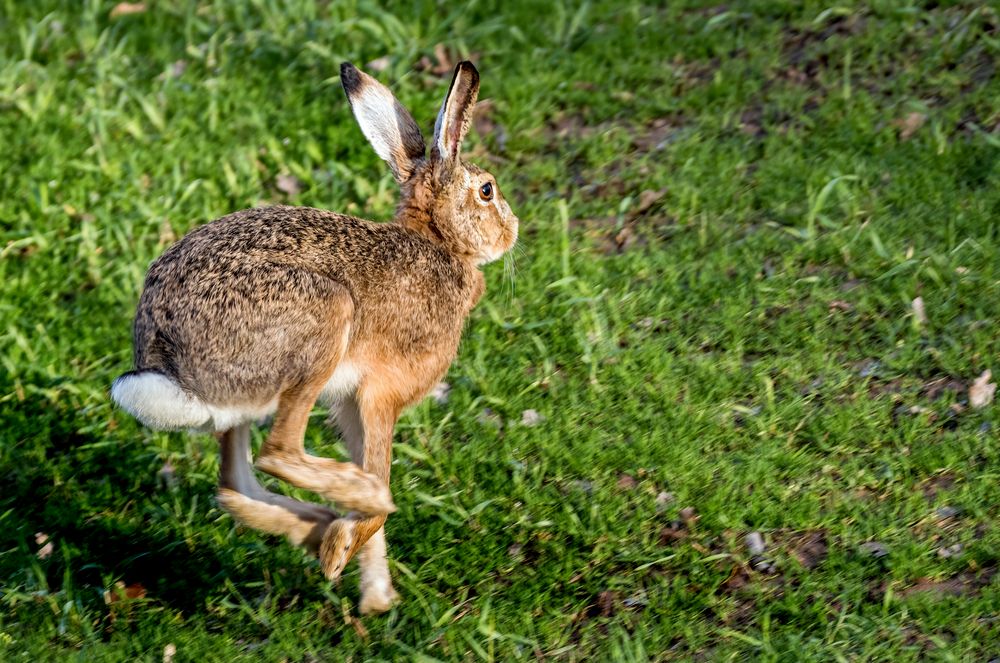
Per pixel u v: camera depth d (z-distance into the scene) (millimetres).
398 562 10914
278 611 10664
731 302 13344
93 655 10000
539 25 18312
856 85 16250
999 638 9734
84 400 12688
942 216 13969
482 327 13281
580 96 16656
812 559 10703
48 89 17094
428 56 17625
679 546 10883
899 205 14234
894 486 11219
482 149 16016
